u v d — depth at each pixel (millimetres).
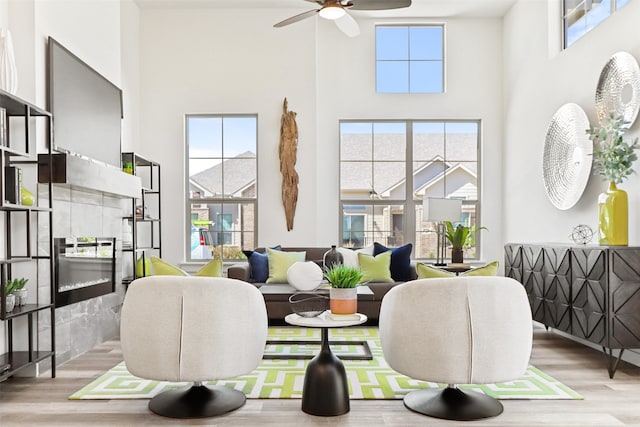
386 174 6422
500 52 6316
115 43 4871
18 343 3363
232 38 6148
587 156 4184
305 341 3957
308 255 5344
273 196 6121
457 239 5305
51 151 3332
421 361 2441
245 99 6137
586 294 3498
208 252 6297
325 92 6324
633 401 2768
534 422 2461
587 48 4309
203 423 2459
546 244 4242
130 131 5871
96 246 4305
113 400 2789
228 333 2490
